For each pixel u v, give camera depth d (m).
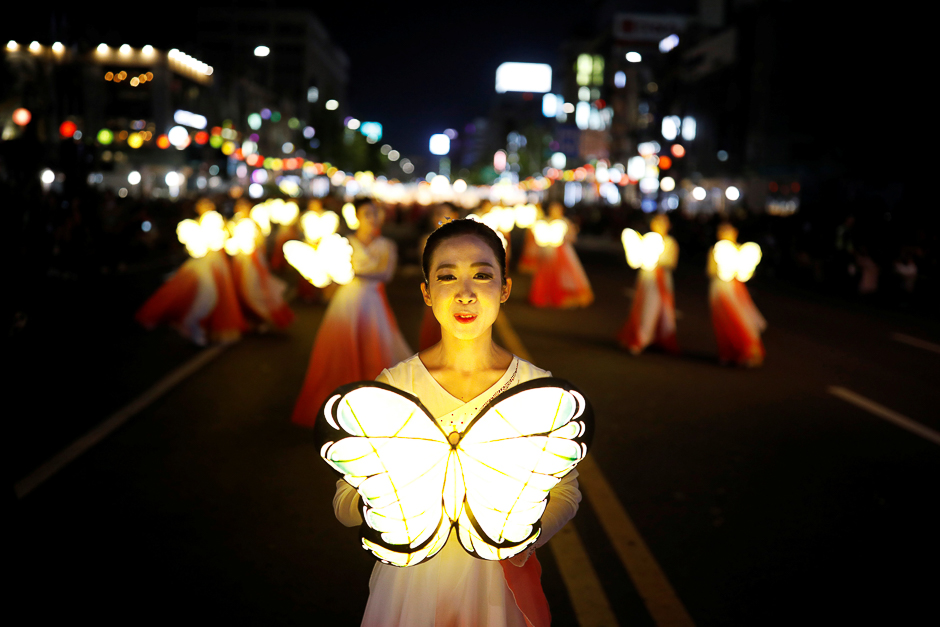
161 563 4.35
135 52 46.69
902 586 4.25
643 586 4.23
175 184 51.22
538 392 1.66
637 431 7.24
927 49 25.30
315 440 1.62
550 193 92.94
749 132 45.00
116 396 8.11
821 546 4.76
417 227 51.34
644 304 11.07
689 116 53.34
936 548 4.74
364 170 119.75
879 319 15.55
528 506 1.74
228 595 4.01
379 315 6.99
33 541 4.57
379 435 1.63
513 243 41.59
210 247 11.03
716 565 4.49
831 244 22.25
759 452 6.64
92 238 19.55
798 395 8.83
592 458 6.43
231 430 6.95
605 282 21.95
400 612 2.00
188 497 5.35
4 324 5.56
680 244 35.28
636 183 61.50
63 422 7.11
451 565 2.01
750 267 10.33
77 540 4.62
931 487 5.83
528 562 2.14
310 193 95.69
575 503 2.06
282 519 5.00
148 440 6.61
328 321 6.96
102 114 46.75
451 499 1.77
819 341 12.76
